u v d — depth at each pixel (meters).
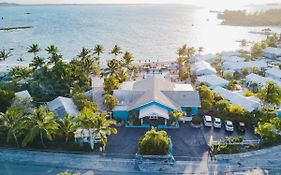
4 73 112.88
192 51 131.38
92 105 74.94
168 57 161.75
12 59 156.88
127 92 80.25
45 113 60.38
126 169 55.56
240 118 72.00
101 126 57.75
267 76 109.25
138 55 167.38
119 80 97.44
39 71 94.50
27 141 57.47
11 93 74.56
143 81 88.19
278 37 191.00
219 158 58.47
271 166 56.19
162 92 78.81
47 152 61.22
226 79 108.31
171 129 69.88
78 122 57.72
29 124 58.00
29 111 71.38
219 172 54.38
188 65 118.94
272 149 61.53
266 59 141.25
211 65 125.62
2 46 198.75
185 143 63.72
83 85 92.00
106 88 86.12
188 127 70.69
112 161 57.94
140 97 77.69
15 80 94.50
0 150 62.34
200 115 76.00
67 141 63.69
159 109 70.44
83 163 57.53
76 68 94.38
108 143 64.06
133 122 71.56
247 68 114.94
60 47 193.00
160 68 122.00
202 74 109.75
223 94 84.25
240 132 68.25
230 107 73.56
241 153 60.06
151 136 58.81
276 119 63.88
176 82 104.50
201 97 78.44
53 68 93.19
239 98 79.44
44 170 55.62
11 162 58.25
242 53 146.00
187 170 54.94
